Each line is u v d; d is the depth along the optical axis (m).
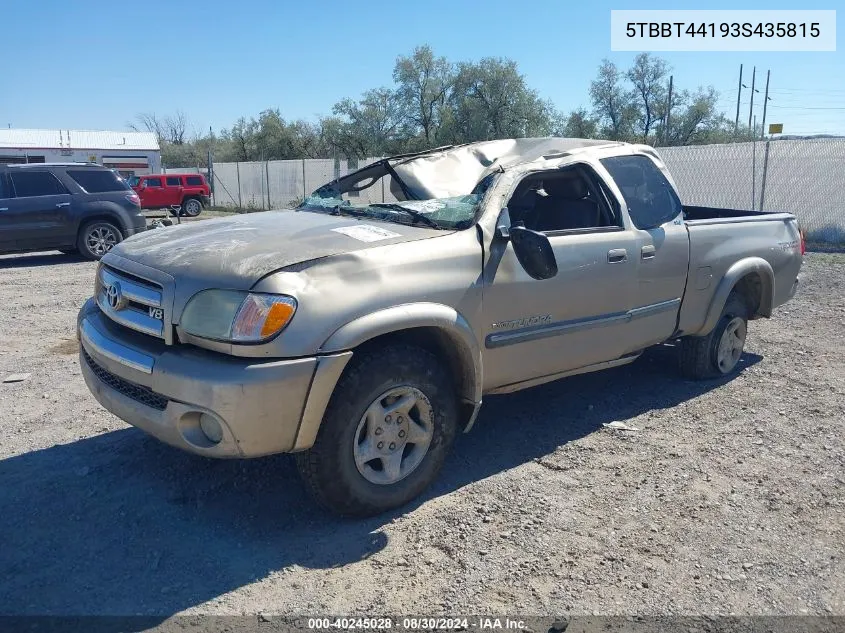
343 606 2.96
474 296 3.88
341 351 3.30
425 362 3.68
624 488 4.03
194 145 61.78
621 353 4.93
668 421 5.06
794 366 6.42
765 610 2.99
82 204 13.06
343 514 3.58
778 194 16.80
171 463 4.20
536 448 4.56
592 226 4.88
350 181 5.11
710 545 3.47
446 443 3.87
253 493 3.88
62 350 6.74
